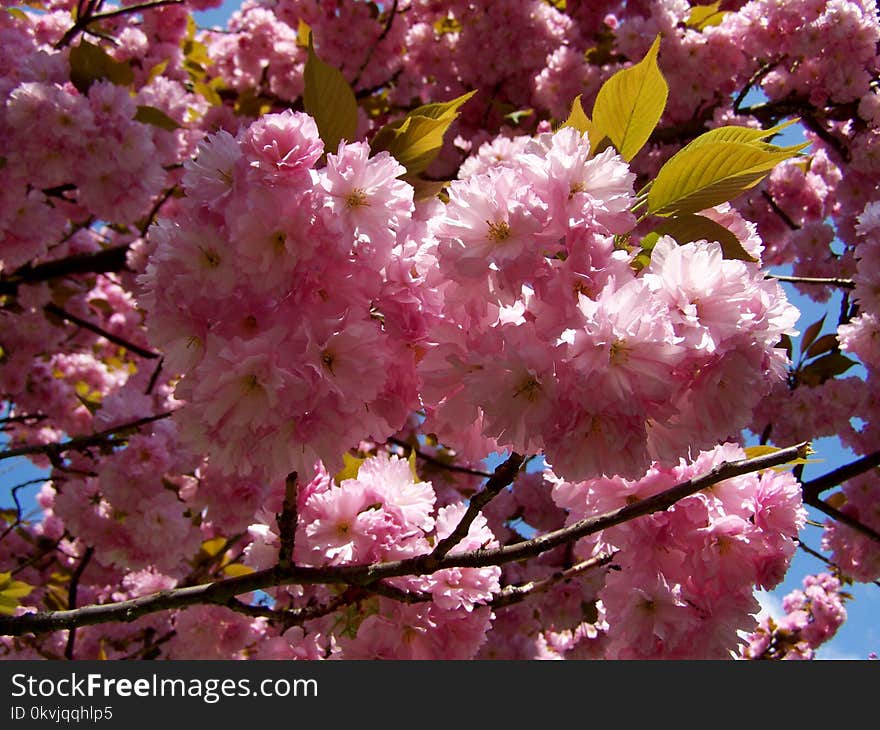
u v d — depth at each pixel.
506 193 1.68
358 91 7.07
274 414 1.72
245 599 4.43
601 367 1.60
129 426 4.03
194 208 1.80
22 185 4.28
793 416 5.09
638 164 5.64
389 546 2.44
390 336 1.79
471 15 6.79
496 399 1.68
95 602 6.00
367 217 1.77
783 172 6.54
